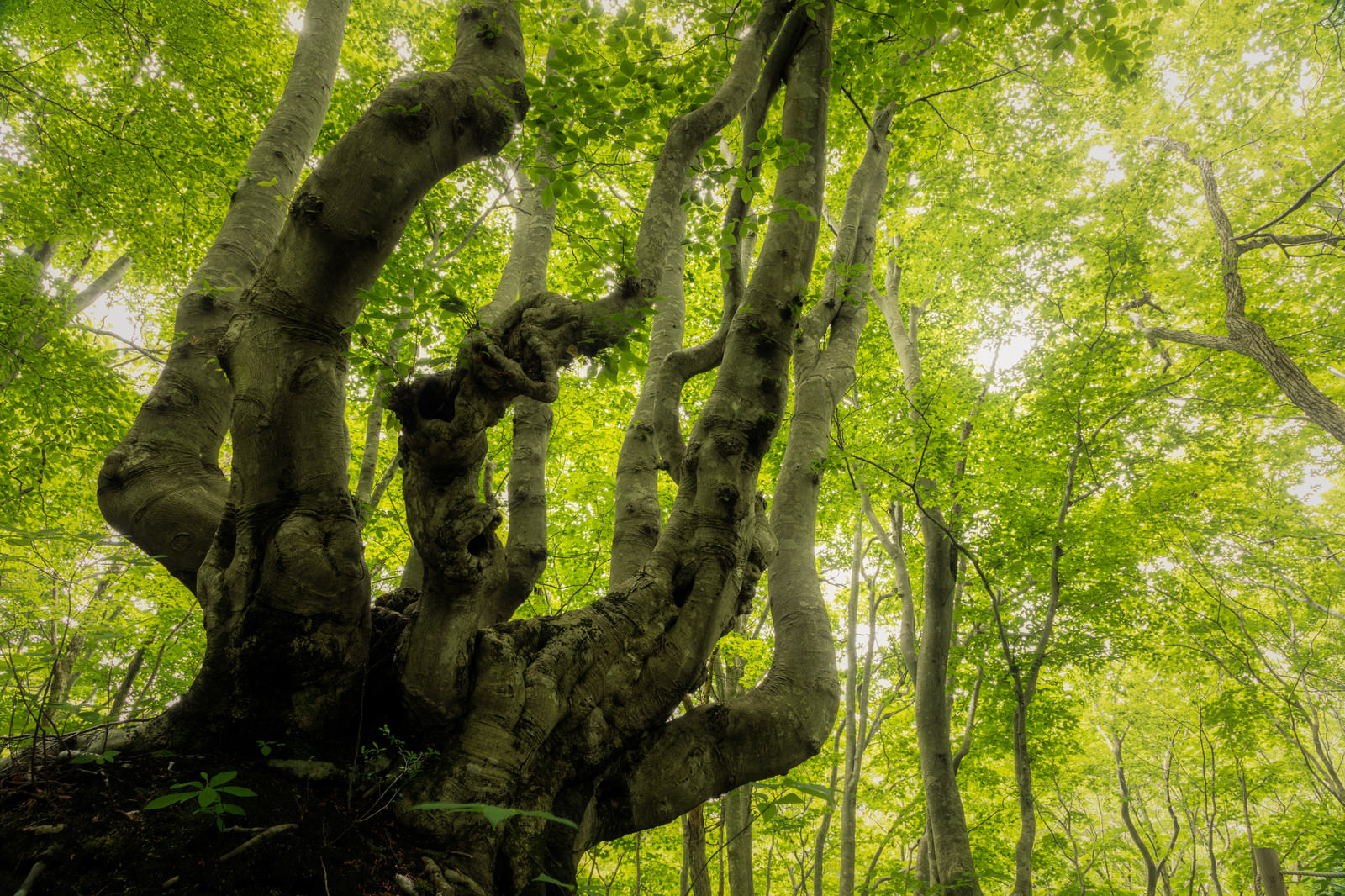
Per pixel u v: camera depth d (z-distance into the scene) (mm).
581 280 4355
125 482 2658
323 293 2230
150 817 1669
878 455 8922
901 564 10711
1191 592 11648
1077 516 10062
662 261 3037
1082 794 17844
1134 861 16328
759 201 5699
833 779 11062
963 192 12266
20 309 6758
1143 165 12805
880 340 13477
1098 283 10977
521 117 2783
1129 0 3941
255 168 3828
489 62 2662
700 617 2766
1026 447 10555
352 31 9078
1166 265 11883
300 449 2148
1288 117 12000
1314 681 12336
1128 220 11766
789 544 3717
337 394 2266
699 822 6336
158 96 8133
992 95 11680
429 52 6570
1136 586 10367
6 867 1508
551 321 2471
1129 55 4070
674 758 2672
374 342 2514
